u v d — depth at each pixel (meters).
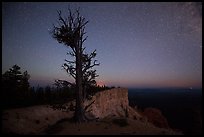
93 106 46.03
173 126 45.81
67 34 22.62
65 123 20.59
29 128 19.98
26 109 25.05
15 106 26.72
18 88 32.50
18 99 28.66
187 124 40.31
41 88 35.34
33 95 33.22
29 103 29.11
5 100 26.45
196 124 25.12
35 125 21.33
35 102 30.25
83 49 23.12
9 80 31.98
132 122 20.42
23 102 28.69
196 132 21.45
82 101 22.69
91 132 17.02
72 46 23.14
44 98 32.50
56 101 31.44
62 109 27.16
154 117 68.50
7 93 28.48
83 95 23.31
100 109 51.88
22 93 31.50
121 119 21.12
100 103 53.28
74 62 22.91
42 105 28.56
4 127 17.62
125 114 67.69
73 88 22.92
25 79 35.72
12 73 33.78
